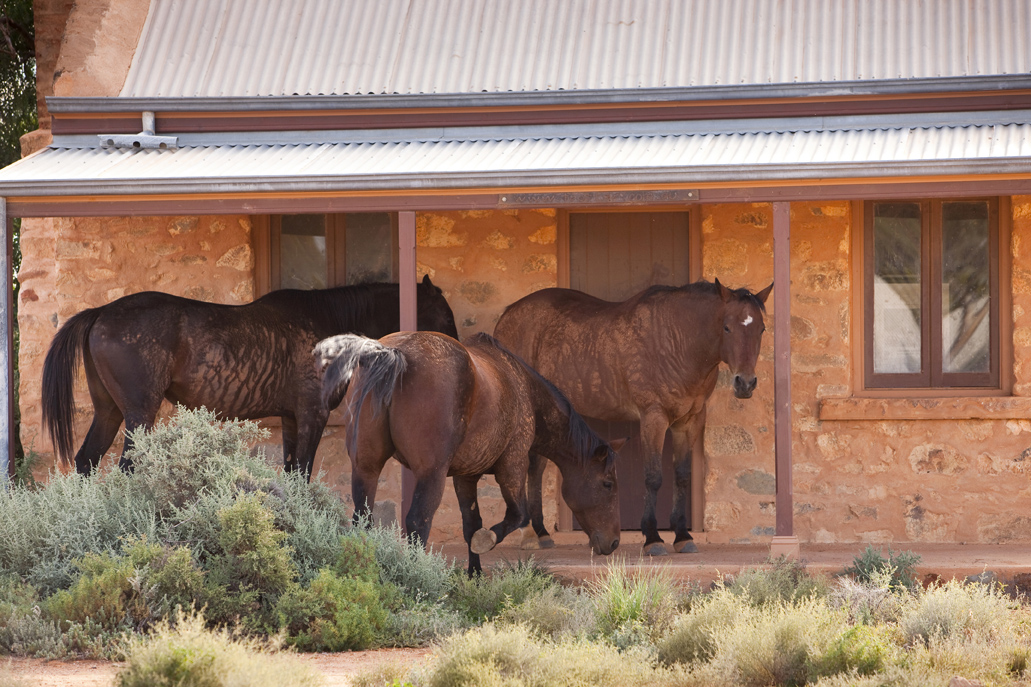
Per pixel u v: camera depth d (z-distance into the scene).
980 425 13.09
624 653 7.32
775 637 6.96
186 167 12.13
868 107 12.77
